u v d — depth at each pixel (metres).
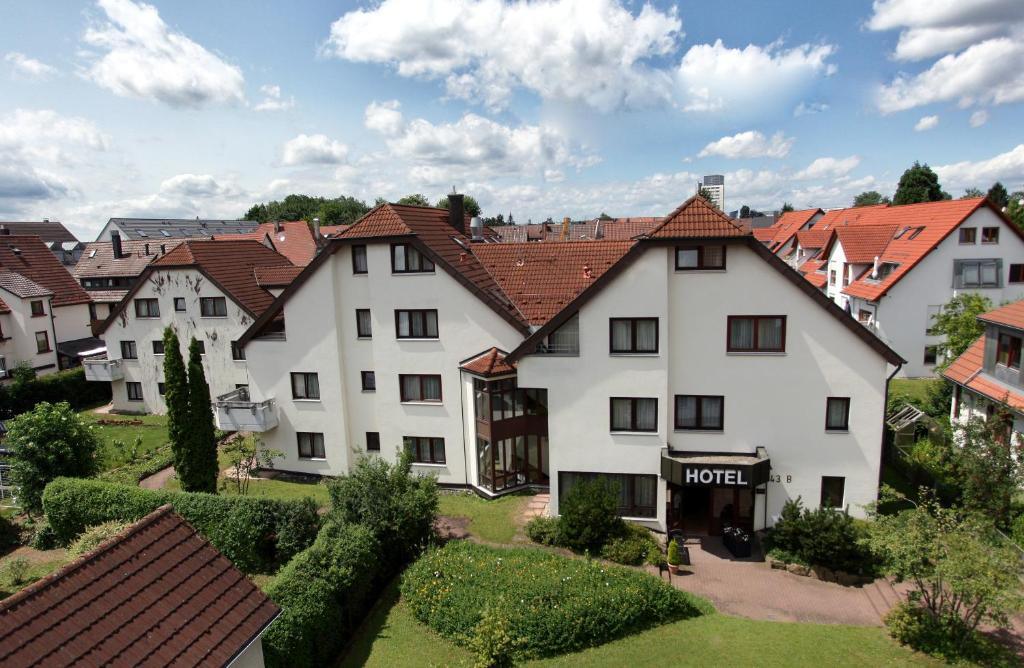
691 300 23.25
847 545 20.62
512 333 28.02
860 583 20.67
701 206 23.06
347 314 30.61
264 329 31.86
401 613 19.42
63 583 11.12
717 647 16.86
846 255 50.09
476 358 28.33
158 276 41.88
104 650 10.69
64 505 25.33
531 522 24.61
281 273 42.97
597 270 31.69
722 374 23.44
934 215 46.47
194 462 27.16
